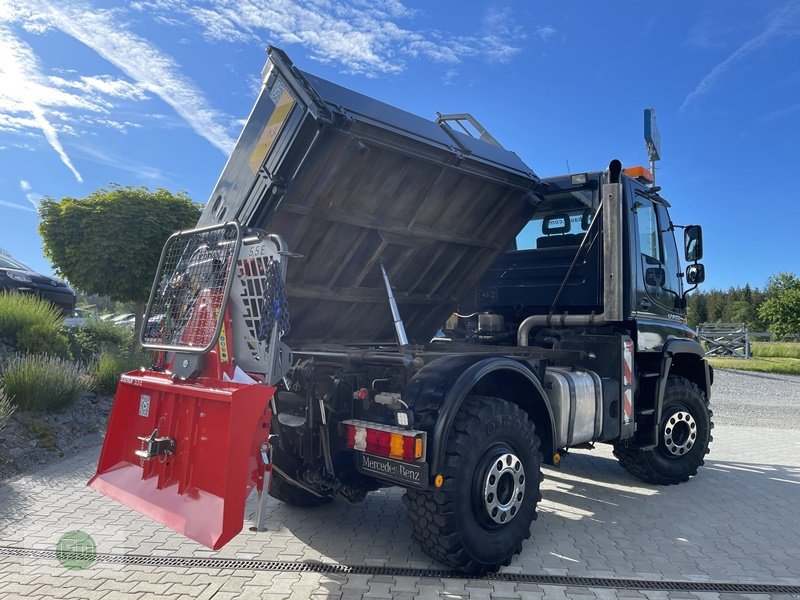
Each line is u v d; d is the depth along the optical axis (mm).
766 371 19438
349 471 4012
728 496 5551
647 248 5805
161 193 10727
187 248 4195
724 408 11844
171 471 3504
